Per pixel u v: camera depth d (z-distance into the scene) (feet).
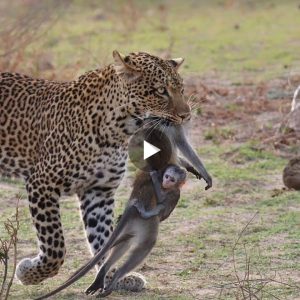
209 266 41.55
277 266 41.22
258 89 72.08
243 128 63.46
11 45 73.51
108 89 39.29
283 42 94.43
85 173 39.63
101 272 35.78
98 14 108.88
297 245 43.78
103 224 40.70
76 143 39.37
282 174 54.49
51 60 80.59
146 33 99.81
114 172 40.01
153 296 37.93
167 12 114.32
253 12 113.60
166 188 36.65
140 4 118.42
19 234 46.09
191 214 48.60
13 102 41.55
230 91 72.95
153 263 42.06
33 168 41.06
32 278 39.22
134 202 36.40
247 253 42.83
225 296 37.58
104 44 92.63
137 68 38.81
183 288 38.86
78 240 45.55
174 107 38.68
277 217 47.91
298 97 68.90
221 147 59.98
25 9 89.56
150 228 36.40
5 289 38.96
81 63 75.56
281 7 116.06
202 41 95.55
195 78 78.48
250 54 89.35
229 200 50.78
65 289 38.86
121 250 36.17
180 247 44.01
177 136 38.73
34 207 39.63
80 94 39.99
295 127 61.00
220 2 120.88
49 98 40.91
